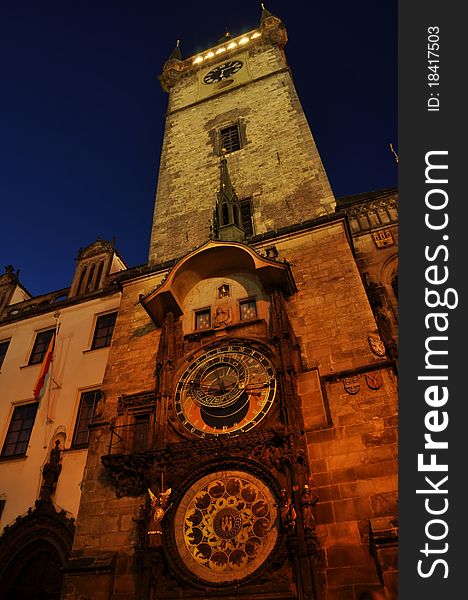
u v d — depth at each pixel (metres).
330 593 10.82
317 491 12.49
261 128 30.09
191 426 14.59
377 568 10.86
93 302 25.45
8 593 16.75
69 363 22.94
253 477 12.78
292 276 17.64
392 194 23.38
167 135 34.25
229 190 23.72
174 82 41.22
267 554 11.59
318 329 16.42
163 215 27.48
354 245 21.92
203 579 11.66
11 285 31.42
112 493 14.61
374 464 12.50
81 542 13.92
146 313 20.23
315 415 13.91
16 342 25.86
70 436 20.02
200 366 16.14
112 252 29.03
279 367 14.65
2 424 22.03
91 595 12.61
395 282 20.06
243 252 18.06
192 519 12.66
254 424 13.91
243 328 17.06
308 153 26.38
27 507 18.47
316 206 23.14
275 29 39.59
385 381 14.03
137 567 12.68
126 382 17.83
